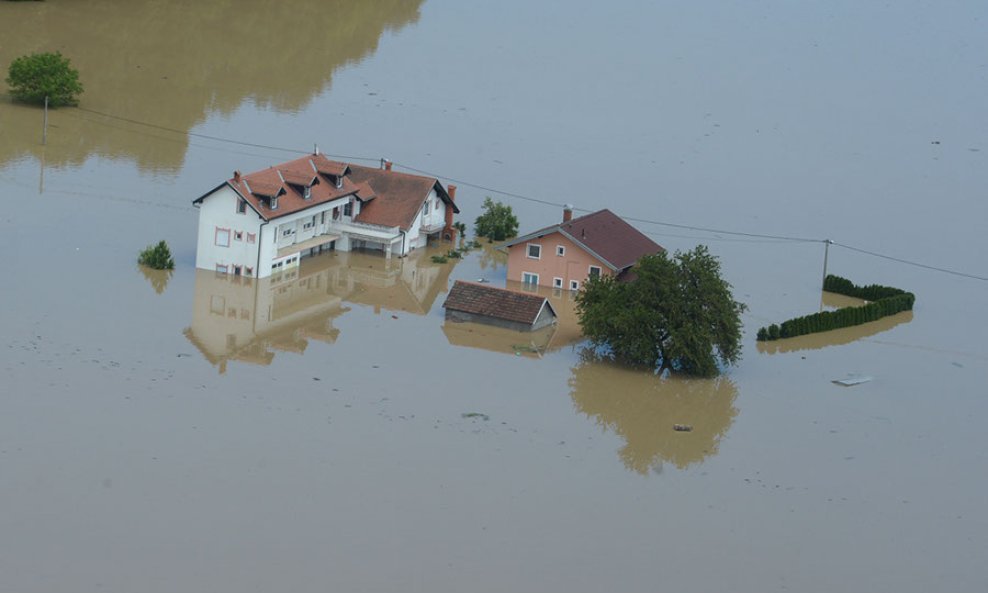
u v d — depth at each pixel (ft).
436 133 438.40
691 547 200.23
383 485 209.15
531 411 244.22
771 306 314.14
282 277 305.73
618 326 262.47
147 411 225.15
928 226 384.47
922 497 222.89
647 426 242.78
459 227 350.64
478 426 234.79
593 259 310.04
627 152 437.17
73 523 189.16
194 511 195.62
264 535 191.31
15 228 310.04
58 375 234.17
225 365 249.14
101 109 419.74
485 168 406.21
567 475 220.02
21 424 214.69
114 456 208.74
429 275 319.88
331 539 192.03
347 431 226.58
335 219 330.34
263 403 234.17
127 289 282.36
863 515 215.10
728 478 224.53
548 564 191.52
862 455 237.45
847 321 304.71
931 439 246.88
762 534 206.18
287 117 435.53
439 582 183.93
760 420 249.34
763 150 451.12
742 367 276.00
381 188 337.31
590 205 380.17
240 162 382.22
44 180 348.59
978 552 205.46
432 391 248.32
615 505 211.41
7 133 384.06
